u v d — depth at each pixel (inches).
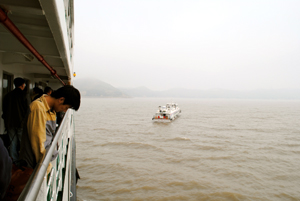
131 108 5083.7
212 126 1930.4
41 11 76.8
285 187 595.5
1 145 44.0
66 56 153.0
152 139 1255.5
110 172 675.4
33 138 73.4
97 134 1406.3
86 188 559.2
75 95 85.0
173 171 692.7
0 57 181.6
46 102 81.0
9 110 121.1
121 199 506.6
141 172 676.1
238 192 553.0
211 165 767.7
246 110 4852.4
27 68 267.1
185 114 3312.0
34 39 137.5
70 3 279.6
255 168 749.9
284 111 4763.8
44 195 71.8
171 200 507.2
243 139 1318.9
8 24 54.2
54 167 110.7
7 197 69.0
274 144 1184.8
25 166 76.1
